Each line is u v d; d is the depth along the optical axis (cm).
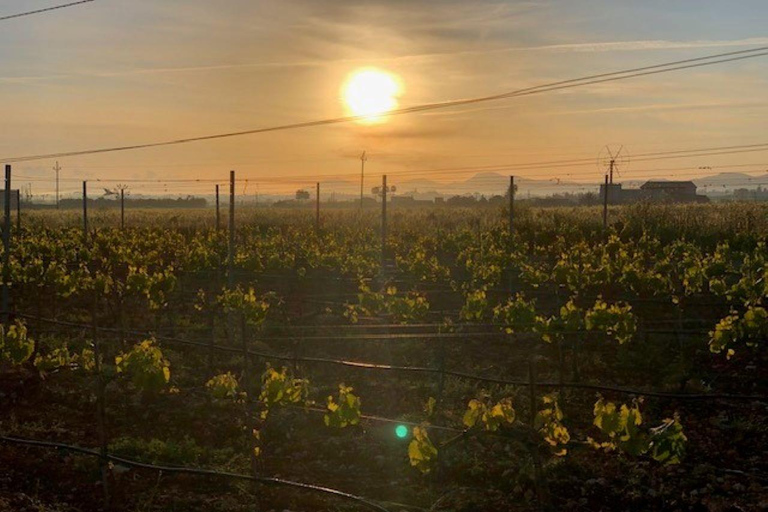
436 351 1498
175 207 11662
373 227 4175
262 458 919
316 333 1706
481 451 976
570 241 2994
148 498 863
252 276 2388
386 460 960
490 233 3005
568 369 1377
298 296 2141
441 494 862
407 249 3120
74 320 1894
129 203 12475
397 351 1545
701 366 1376
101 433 861
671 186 7581
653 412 1127
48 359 1202
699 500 818
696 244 2819
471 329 1686
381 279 2336
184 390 1250
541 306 1883
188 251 2458
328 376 1366
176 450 984
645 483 874
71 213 7162
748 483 861
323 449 1008
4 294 1590
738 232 2942
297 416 1122
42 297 2159
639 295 1883
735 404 1134
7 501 828
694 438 1015
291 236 3616
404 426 1037
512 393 1221
